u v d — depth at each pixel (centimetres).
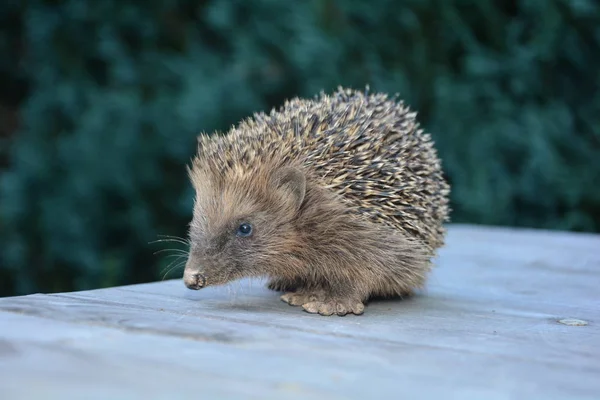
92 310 69
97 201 129
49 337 63
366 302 78
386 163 76
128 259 135
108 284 130
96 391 56
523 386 59
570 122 127
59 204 129
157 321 67
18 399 56
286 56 127
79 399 56
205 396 56
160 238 132
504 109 126
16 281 140
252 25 130
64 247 130
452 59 134
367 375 60
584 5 124
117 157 127
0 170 167
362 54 127
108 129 127
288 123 77
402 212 77
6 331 64
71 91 136
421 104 128
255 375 59
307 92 125
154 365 60
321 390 58
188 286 74
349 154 76
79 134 128
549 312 76
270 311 73
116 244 136
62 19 137
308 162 76
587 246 106
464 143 124
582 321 73
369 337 67
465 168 123
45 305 69
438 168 81
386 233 76
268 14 128
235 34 130
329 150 76
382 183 76
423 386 59
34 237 135
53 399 56
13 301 70
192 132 124
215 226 75
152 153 127
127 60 133
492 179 124
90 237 130
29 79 170
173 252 132
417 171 78
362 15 127
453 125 124
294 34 127
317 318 71
